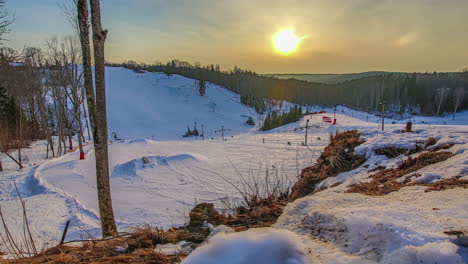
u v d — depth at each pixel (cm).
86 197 1258
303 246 168
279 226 277
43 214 930
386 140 763
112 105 7381
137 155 2500
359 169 665
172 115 7631
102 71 448
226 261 150
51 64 2198
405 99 7450
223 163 2139
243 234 175
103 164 469
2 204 1063
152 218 1029
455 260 134
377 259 155
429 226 189
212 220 345
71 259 236
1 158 1989
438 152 552
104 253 250
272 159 2244
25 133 2545
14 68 2178
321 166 834
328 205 308
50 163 1819
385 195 358
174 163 2069
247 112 8612
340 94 10119
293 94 10669
